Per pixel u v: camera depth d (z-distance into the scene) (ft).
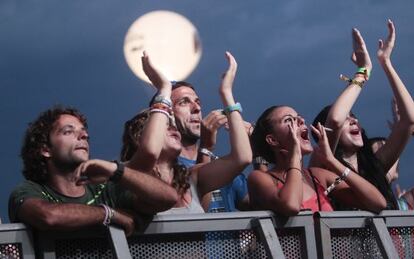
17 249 10.59
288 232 12.59
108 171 11.00
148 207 11.30
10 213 11.17
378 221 13.43
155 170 12.89
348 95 15.79
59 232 10.81
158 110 12.12
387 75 16.48
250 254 12.10
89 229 11.01
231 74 13.60
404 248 13.96
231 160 13.20
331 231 12.98
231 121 13.34
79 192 11.72
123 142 13.57
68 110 11.92
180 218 11.64
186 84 15.19
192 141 15.08
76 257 10.97
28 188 11.24
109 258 11.16
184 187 13.03
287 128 14.33
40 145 11.63
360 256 13.23
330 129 15.06
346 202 14.42
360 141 15.76
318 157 15.11
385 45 16.61
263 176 13.42
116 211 11.09
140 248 11.41
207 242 11.88
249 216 12.17
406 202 18.98
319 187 14.40
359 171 15.85
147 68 12.44
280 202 12.46
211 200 14.90
